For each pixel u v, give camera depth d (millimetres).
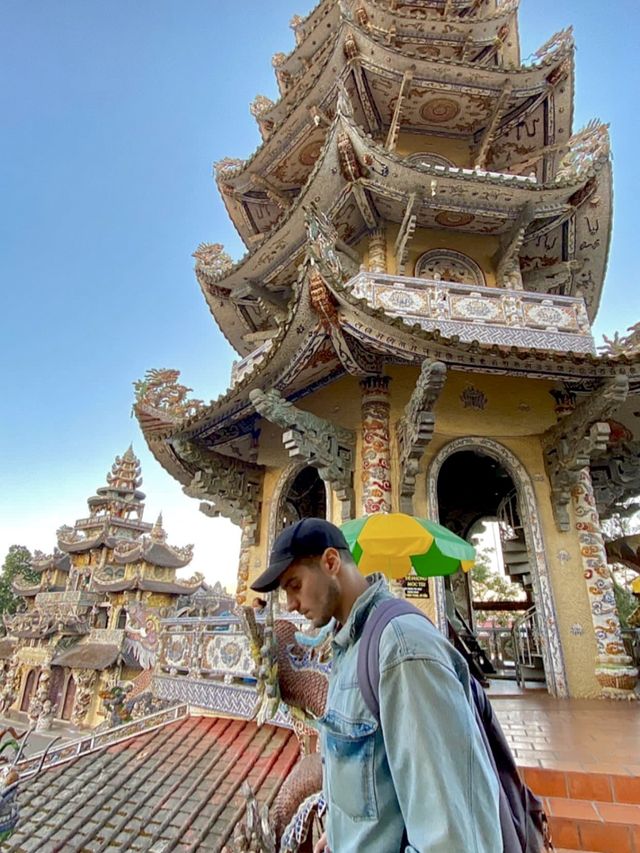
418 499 10039
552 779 5062
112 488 45594
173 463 12781
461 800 1490
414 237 13359
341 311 8680
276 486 12828
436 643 1795
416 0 16578
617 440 12180
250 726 8984
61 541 43500
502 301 10570
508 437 10836
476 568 33812
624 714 7633
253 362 12977
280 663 4938
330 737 1912
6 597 55406
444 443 10617
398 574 7719
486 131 14234
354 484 10219
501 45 15539
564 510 10227
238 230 17750
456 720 1618
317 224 8938
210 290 15141
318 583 2242
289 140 14430
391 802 1729
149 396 11992
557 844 4461
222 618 9219
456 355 8734
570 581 9789
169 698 9859
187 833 6426
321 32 16062
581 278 15031
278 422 9180
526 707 8219
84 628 38531
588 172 11984
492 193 12203
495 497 16438
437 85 13438
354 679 1919
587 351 10359
